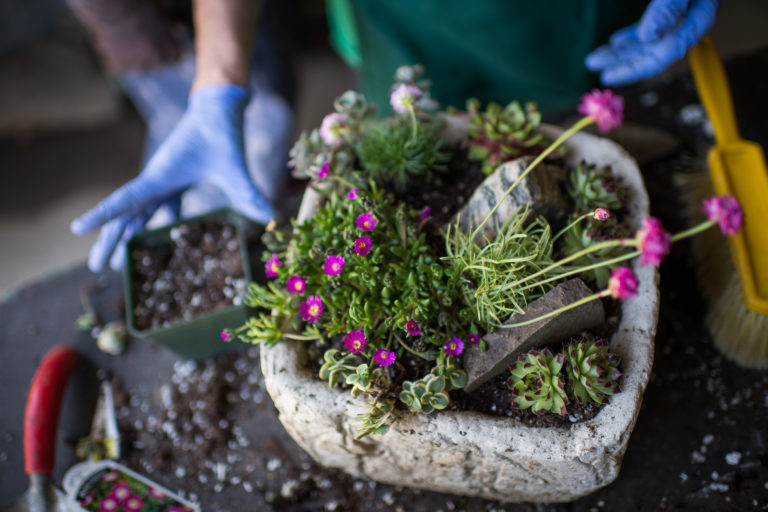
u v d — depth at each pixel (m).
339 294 0.62
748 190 0.69
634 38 0.73
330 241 0.63
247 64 0.81
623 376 0.59
